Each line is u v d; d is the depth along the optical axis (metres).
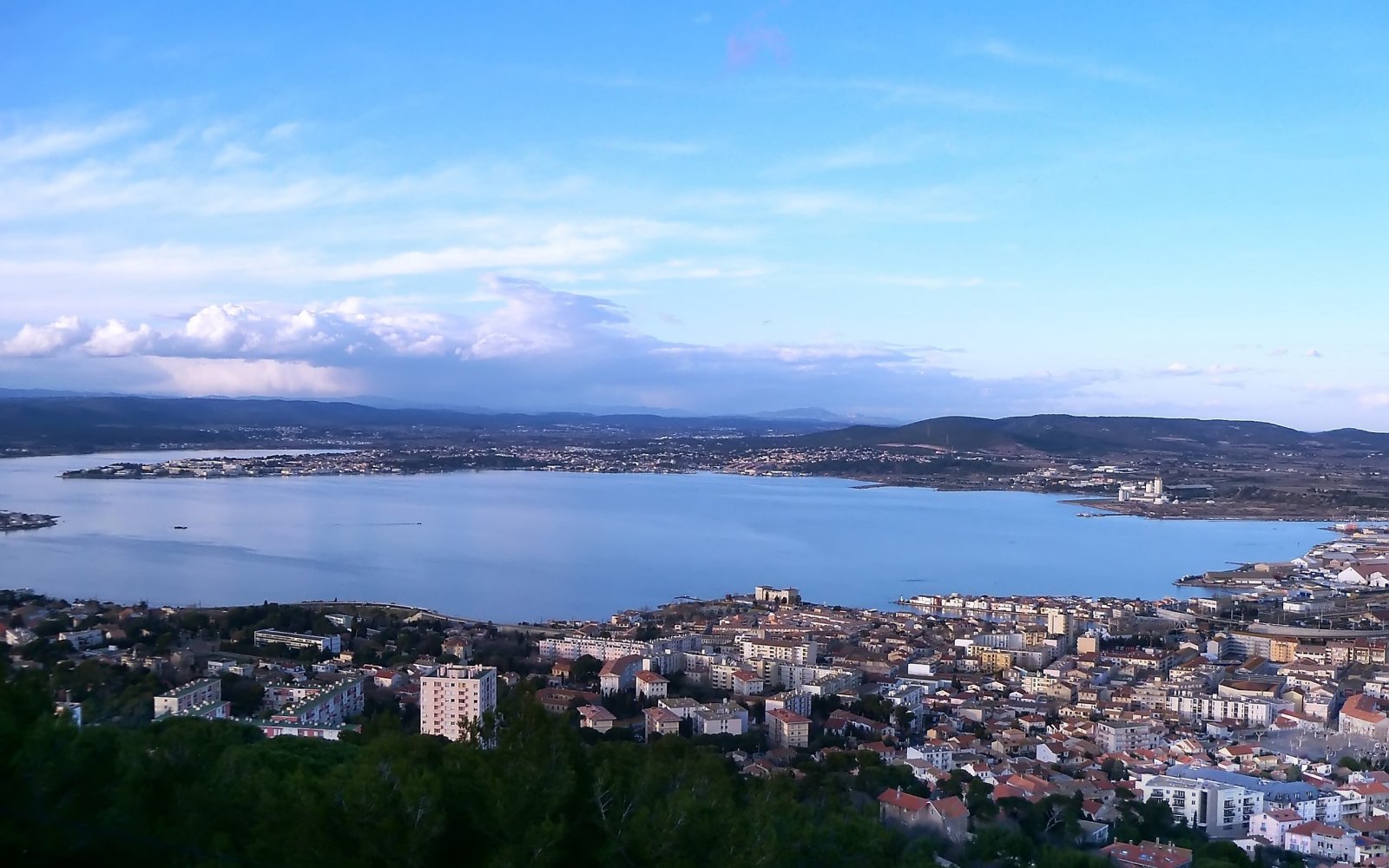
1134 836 176.38
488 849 76.62
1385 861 174.50
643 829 78.88
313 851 72.62
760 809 86.88
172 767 77.62
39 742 68.00
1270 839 187.88
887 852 104.62
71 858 69.06
